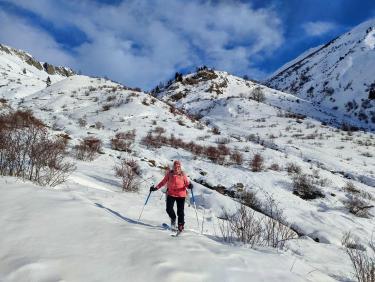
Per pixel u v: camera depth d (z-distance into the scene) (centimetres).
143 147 2512
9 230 482
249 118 6575
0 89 6619
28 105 4250
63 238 481
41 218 536
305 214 1404
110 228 545
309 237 1117
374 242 1164
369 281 605
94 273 401
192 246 526
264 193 1652
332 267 738
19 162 837
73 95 4706
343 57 19075
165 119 3925
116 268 418
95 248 464
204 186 1599
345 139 4709
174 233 638
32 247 444
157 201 1070
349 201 1767
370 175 2773
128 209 805
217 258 489
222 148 2708
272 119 6406
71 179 963
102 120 3569
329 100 15000
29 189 674
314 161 3041
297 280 473
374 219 1586
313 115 8844
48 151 968
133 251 470
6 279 371
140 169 1584
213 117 6969
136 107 4047
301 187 1870
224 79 11319
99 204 747
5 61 16512
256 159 2370
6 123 1349
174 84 10819
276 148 3572
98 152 1789
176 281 406
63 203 622
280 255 611
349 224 1353
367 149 4119
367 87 14288
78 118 3625
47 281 373
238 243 687
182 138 3138
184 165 2077
